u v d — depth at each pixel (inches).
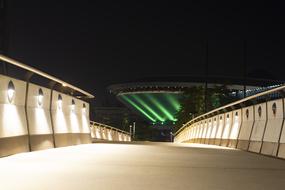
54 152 676.7
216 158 652.1
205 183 367.6
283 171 473.4
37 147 697.6
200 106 4658.0
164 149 868.6
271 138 752.3
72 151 719.7
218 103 4707.2
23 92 644.7
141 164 516.1
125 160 565.6
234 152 835.4
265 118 810.8
